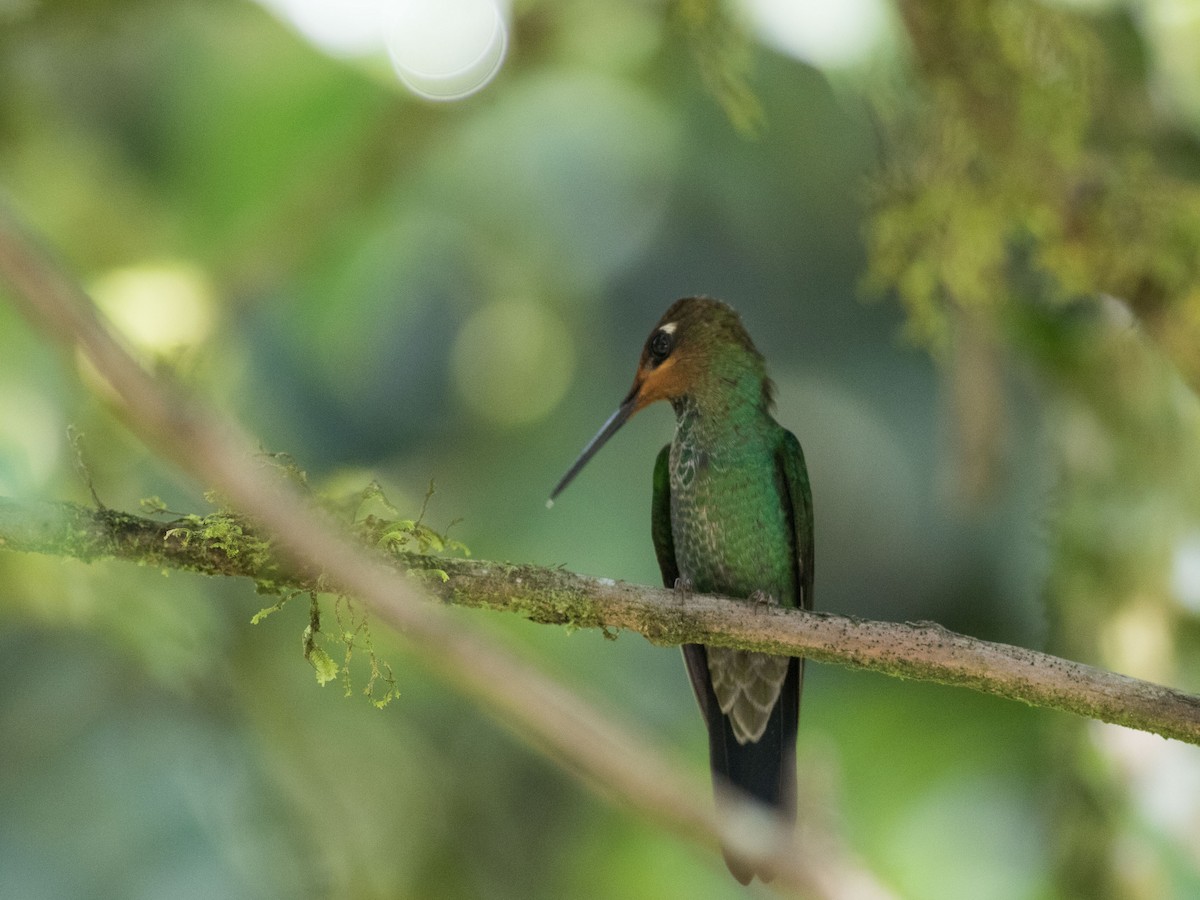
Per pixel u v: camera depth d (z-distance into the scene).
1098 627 7.99
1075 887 7.79
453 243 13.95
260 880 9.23
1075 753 7.83
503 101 12.26
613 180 13.88
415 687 9.77
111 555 5.53
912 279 8.25
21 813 9.58
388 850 9.41
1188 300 7.36
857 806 10.71
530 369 14.43
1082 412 8.12
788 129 11.77
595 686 10.19
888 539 14.59
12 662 9.91
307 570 5.55
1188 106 8.59
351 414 13.37
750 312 14.95
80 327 3.97
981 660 5.70
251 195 10.02
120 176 10.24
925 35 7.48
